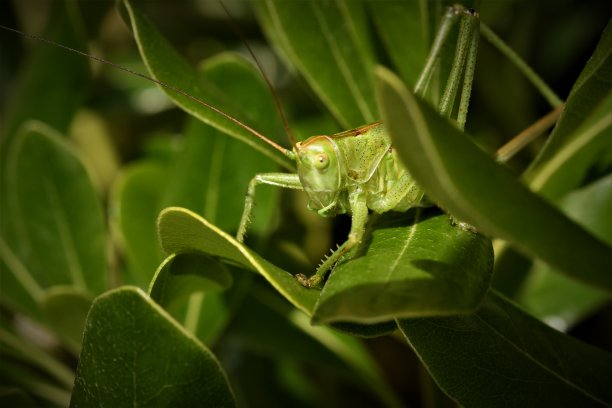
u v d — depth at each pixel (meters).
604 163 0.20
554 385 0.18
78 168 0.22
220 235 0.17
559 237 0.16
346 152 0.20
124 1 0.19
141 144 0.25
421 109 0.16
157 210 0.21
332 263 0.18
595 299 0.21
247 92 0.21
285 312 0.22
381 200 0.20
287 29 0.21
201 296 0.21
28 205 0.22
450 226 0.18
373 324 0.18
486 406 0.18
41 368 0.22
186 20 0.27
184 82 0.19
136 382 0.17
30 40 0.27
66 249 0.22
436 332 0.18
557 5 0.24
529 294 0.21
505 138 0.24
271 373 0.23
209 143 0.21
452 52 0.20
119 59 0.26
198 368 0.17
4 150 0.23
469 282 0.17
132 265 0.22
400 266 0.17
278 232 0.23
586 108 0.19
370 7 0.21
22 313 0.22
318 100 0.21
